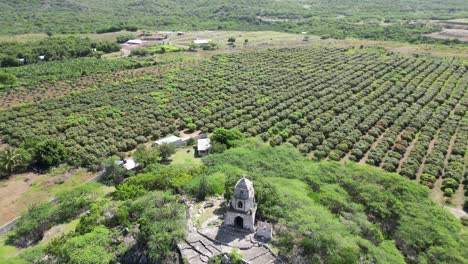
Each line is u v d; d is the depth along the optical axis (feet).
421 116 455.63
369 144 395.75
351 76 618.03
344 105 492.13
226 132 395.75
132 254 234.58
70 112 481.46
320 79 610.65
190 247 230.27
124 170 337.52
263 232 234.99
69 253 226.99
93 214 267.39
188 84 597.52
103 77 648.79
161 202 264.72
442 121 451.94
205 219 254.68
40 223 266.36
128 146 395.14
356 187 293.23
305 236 229.86
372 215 271.69
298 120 448.65
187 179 303.68
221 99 533.14
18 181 337.31
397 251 237.86
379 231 251.19
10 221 283.18
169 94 551.59
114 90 572.10
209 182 289.94
